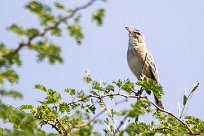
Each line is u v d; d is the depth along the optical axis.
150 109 11.25
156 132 11.67
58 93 12.27
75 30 7.17
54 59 7.01
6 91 7.48
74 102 12.33
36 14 7.06
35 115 11.68
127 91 12.36
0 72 7.21
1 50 6.81
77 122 11.55
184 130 11.71
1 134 8.22
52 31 6.97
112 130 9.96
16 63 6.93
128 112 9.05
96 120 10.02
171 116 11.80
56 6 7.11
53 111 11.80
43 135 9.27
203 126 11.98
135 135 9.34
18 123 8.29
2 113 8.02
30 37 6.82
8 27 6.82
